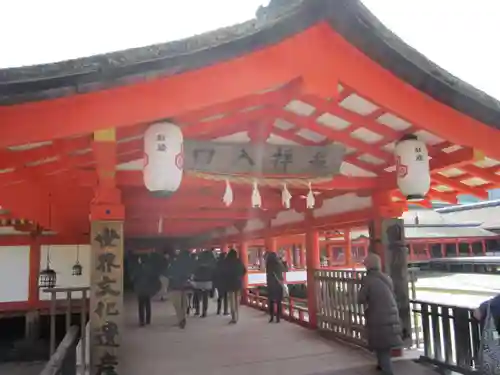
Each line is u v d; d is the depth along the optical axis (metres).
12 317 13.55
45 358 12.63
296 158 5.50
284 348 7.49
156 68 3.04
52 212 7.61
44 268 13.10
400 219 6.78
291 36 3.46
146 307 10.38
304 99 4.61
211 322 10.46
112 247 4.94
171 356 7.12
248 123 5.37
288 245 23.03
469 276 33.62
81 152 4.87
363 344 7.27
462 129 4.21
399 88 3.97
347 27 3.56
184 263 9.89
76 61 2.83
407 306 6.69
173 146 3.95
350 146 5.73
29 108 2.86
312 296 9.16
